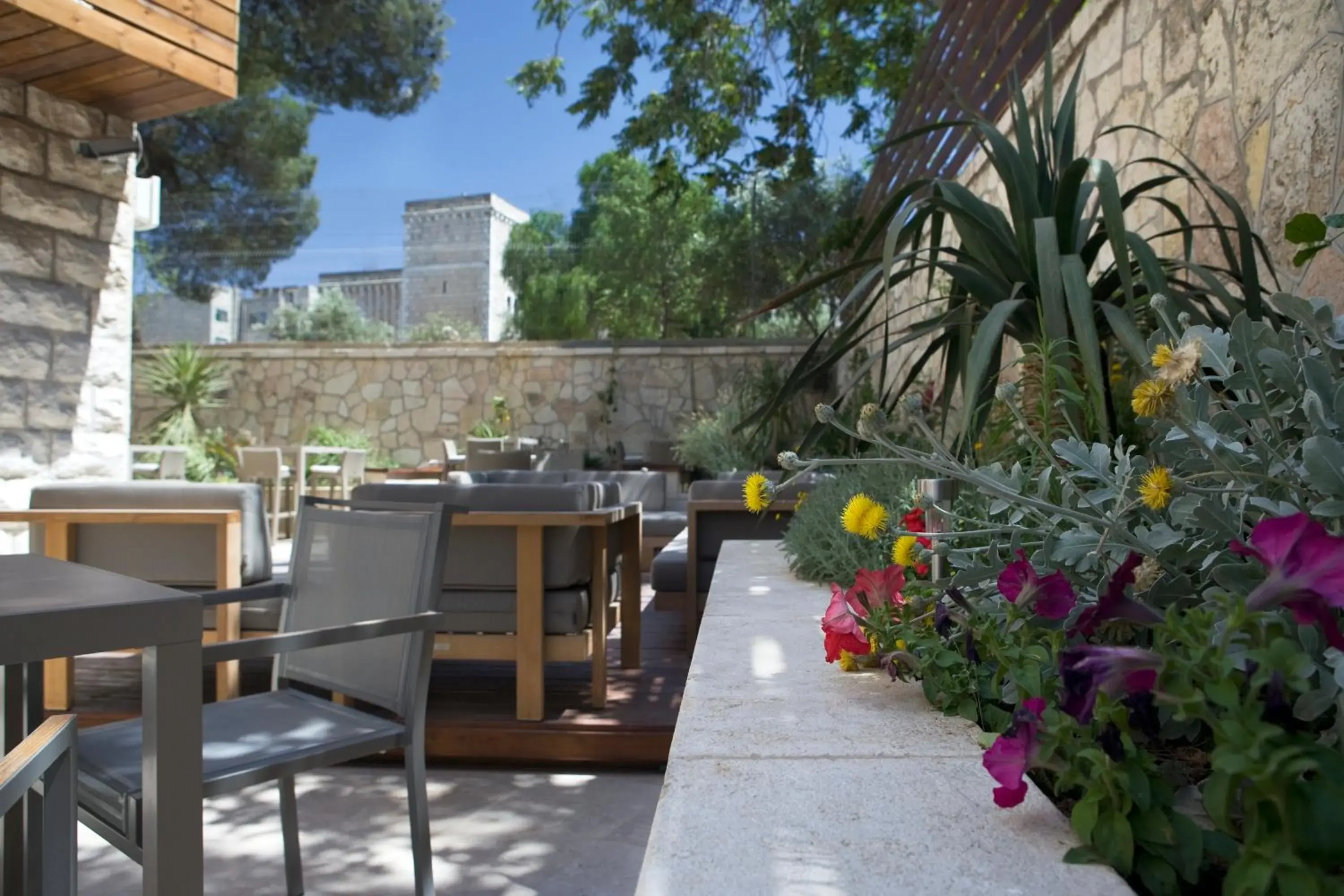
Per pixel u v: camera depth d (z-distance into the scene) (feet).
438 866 6.35
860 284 7.27
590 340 38.58
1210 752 2.76
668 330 41.50
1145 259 5.70
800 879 1.96
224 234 42.52
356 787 7.95
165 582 9.59
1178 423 2.72
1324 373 2.71
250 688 10.34
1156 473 2.77
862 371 6.91
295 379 40.22
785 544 7.70
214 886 6.00
